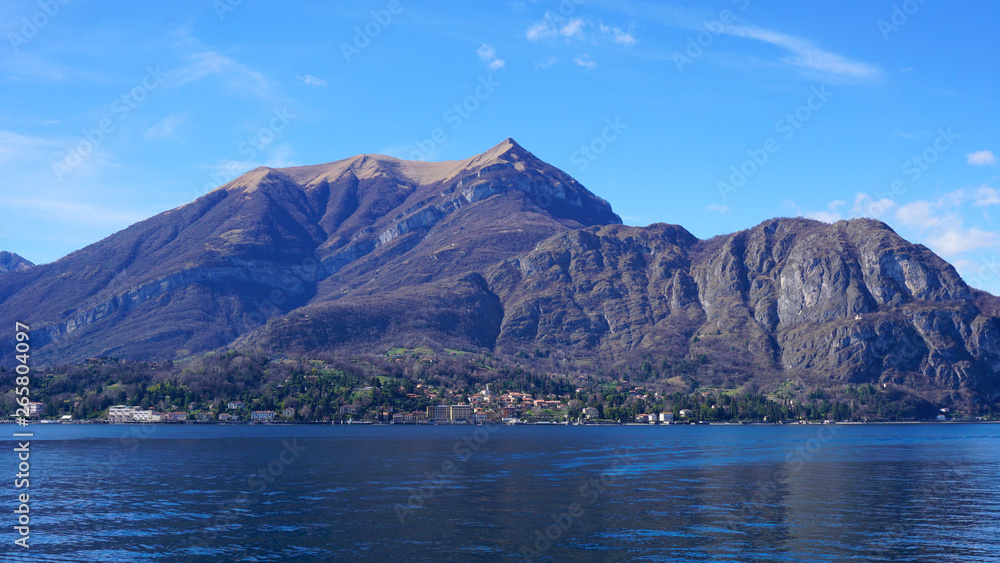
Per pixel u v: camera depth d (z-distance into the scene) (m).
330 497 124.94
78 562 83.56
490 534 96.19
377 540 92.94
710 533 96.50
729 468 172.88
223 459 192.75
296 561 83.81
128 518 106.12
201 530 98.31
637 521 104.00
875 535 95.00
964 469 171.75
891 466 179.12
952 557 84.44
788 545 89.88
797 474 159.75
